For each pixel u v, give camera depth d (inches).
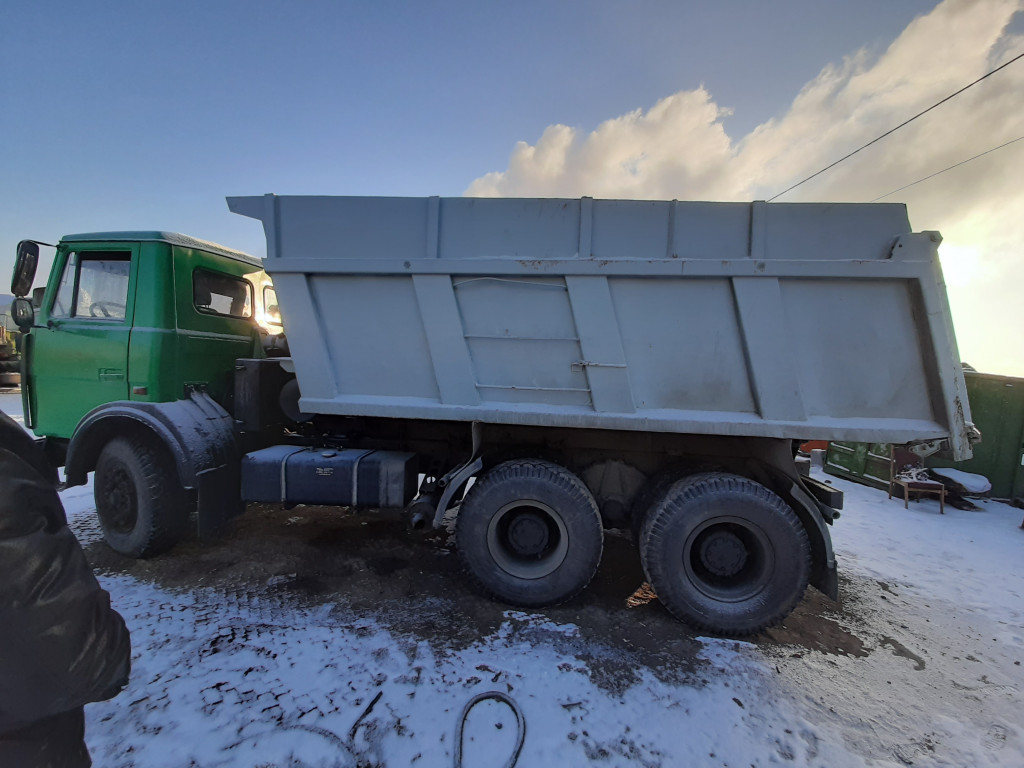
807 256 112.2
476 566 125.0
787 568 114.4
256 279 190.2
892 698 97.6
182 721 82.5
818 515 118.3
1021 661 112.2
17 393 641.0
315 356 130.1
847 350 113.7
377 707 87.8
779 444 122.3
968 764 81.1
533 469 124.7
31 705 37.9
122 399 149.3
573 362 121.6
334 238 125.8
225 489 147.3
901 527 214.8
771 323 113.6
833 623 127.6
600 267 116.2
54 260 158.2
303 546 162.1
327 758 76.4
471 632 114.4
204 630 110.9
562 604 129.8
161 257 149.5
